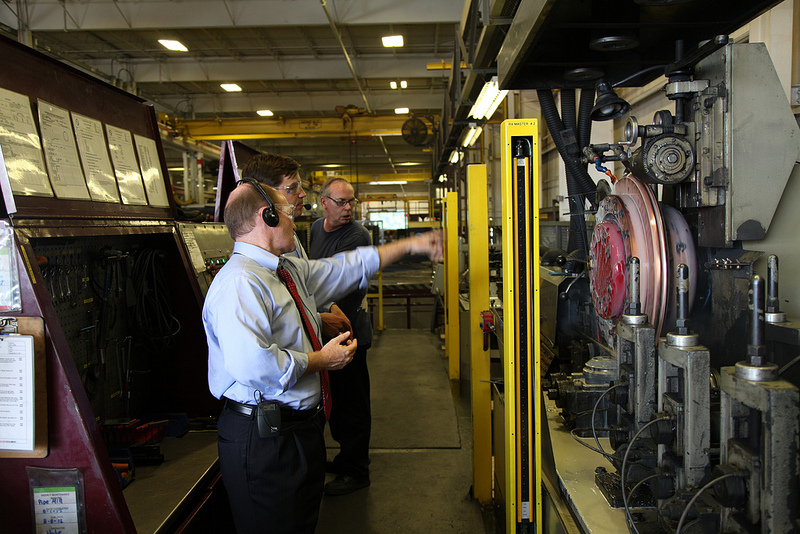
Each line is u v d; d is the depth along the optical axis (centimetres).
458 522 254
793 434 85
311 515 162
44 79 158
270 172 220
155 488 171
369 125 1125
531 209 164
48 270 168
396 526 251
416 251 198
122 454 180
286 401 153
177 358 230
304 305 169
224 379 153
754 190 138
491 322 256
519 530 173
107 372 201
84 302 187
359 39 891
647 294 154
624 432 144
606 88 172
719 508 105
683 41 174
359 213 2064
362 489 289
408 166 2161
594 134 616
